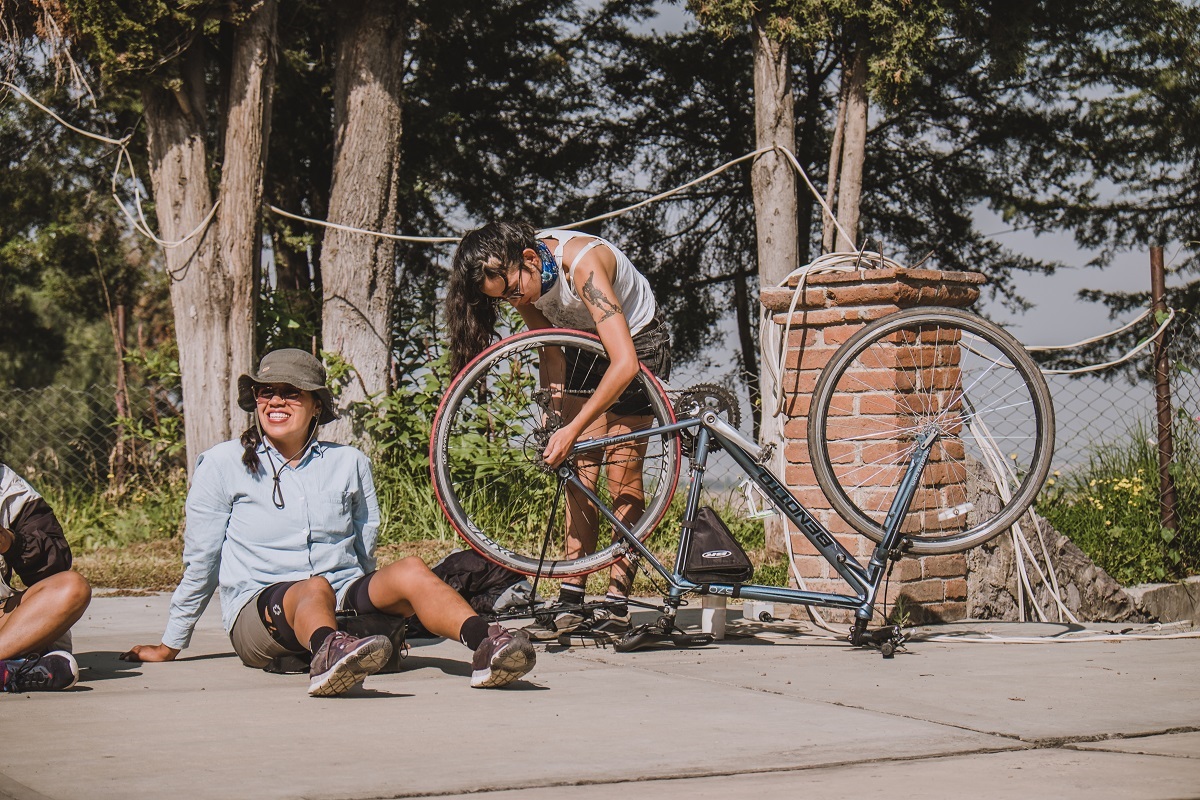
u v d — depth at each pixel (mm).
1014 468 5281
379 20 8992
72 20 8125
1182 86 16141
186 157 8383
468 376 4258
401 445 8688
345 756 2662
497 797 2342
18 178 14188
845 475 4758
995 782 2447
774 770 2566
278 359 3666
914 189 18375
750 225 18750
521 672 3412
